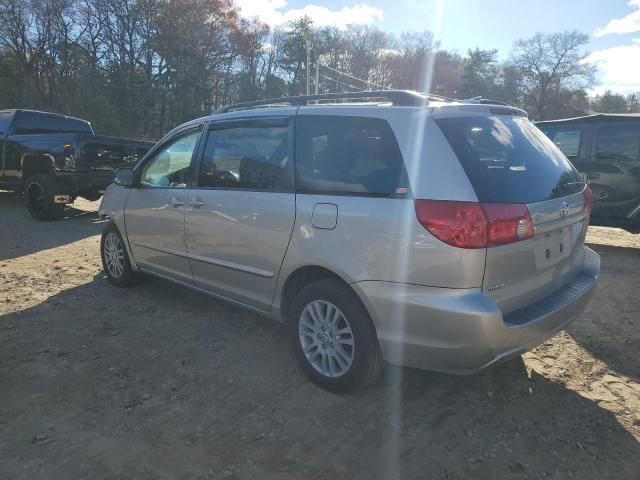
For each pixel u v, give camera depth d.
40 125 10.83
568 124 8.05
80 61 48.25
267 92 63.97
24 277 5.71
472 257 2.63
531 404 3.21
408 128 2.93
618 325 4.54
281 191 3.44
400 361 2.92
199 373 3.57
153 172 4.70
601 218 7.82
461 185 2.69
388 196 2.88
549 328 2.98
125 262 5.17
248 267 3.69
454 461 2.67
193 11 53.91
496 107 3.29
